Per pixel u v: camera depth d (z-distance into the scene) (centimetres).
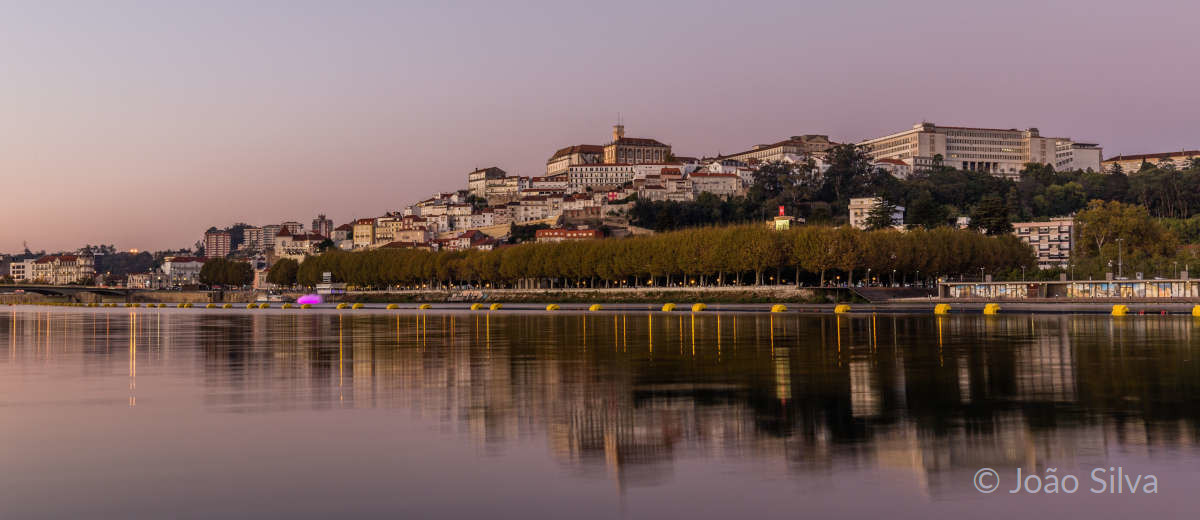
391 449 3023
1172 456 2856
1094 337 7988
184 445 3095
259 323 13800
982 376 4962
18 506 2348
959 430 3312
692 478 2625
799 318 13500
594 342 8200
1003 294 19850
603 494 2459
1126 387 4428
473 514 2283
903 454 2919
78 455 2942
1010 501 2389
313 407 3956
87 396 4384
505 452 2978
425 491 2492
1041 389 4388
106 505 2361
